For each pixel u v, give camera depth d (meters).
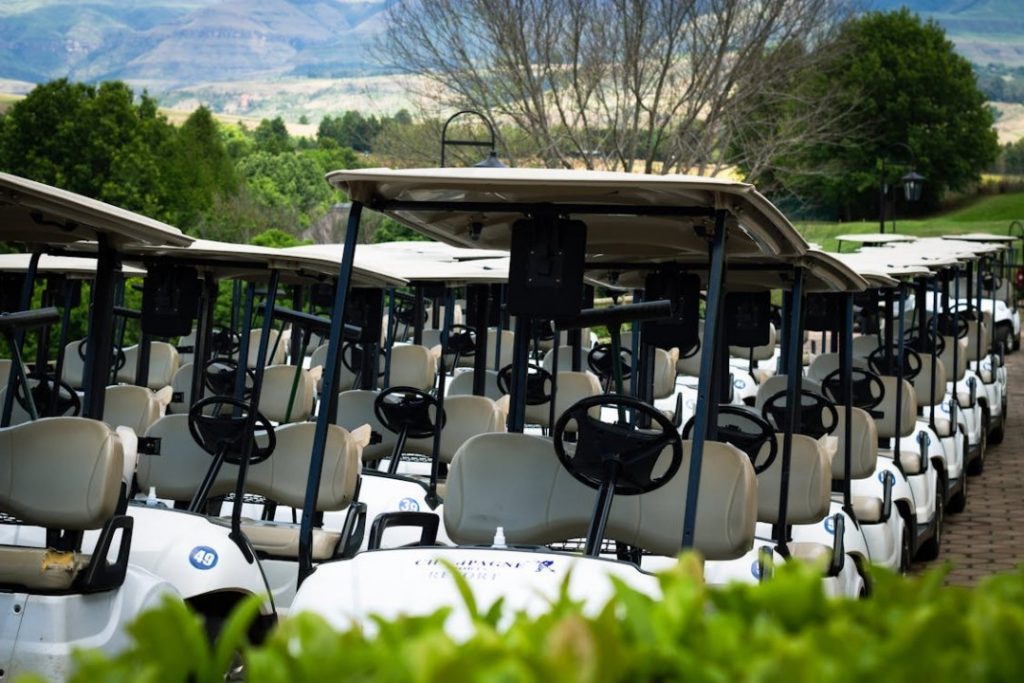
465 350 12.18
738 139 26.61
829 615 2.04
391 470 8.02
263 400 9.17
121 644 4.57
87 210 4.98
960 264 13.55
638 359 7.74
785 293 10.27
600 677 1.70
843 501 7.96
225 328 12.88
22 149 30.67
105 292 5.59
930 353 11.62
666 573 2.07
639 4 24.44
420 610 4.00
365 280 7.74
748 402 13.38
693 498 4.55
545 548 5.06
